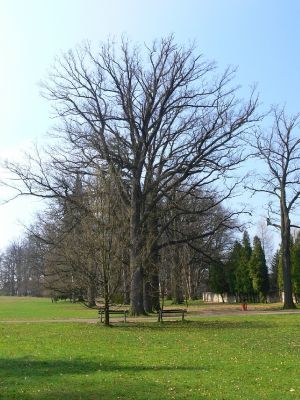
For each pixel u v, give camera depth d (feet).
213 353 55.21
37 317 117.70
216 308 162.81
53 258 159.22
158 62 126.82
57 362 48.65
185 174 125.18
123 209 109.40
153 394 35.01
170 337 71.92
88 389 36.52
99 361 49.34
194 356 52.90
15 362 48.62
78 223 104.22
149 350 57.88
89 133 122.11
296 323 93.71
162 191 126.41
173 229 138.00
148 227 125.08
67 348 59.36
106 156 118.73
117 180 109.91
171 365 47.03
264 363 48.24
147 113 126.21
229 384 38.52
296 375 42.24
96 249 89.10
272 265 242.17
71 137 122.42
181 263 164.25
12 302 247.09
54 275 175.42
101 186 95.71
